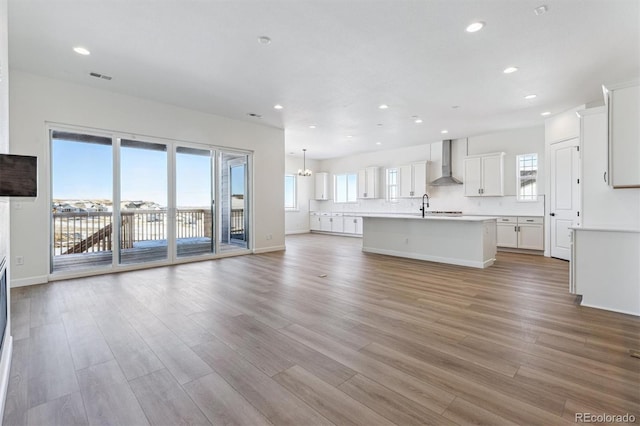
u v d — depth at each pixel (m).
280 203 7.04
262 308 3.13
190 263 5.49
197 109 5.51
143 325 2.70
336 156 11.03
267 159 6.77
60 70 3.90
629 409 1.58
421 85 4.34
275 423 1.50
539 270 4.89
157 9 2.65
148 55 3.49
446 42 3.20
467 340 2.39
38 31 2.99
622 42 3.19
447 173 8.00
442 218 5.44
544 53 3.42
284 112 5.66
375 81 4.21
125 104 4.79
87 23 2.86
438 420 1.51
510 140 7.06
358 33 3.04
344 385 1.81
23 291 3.72
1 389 1.59
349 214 10.38
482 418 1.52
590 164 3.66
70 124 4.30
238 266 5.23
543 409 1.58
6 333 1.93
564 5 2.60
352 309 3.09
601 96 4.77
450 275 4.56
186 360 2.11
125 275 4.55
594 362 2.05
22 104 3.96
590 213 3.70
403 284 4.05
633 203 3.46
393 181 9.57
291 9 2.66
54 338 2.45
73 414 1.58
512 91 4.57
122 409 1.61
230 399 1.69
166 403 1.66
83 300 3.38
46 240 4.15
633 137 3.06
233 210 6.50
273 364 2.05
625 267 2.99
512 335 2.48
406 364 2.04
